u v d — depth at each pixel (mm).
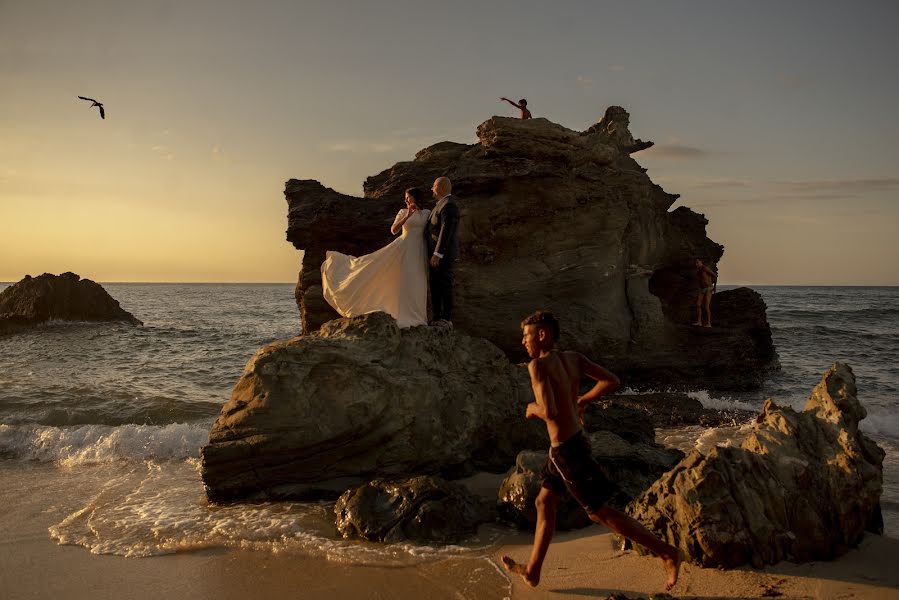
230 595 5004
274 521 6684
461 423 8203
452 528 6129
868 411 13617
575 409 4379
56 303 44156
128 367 21719
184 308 79375
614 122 21766
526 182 15938
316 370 7727
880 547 5074
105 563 5773
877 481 5191
